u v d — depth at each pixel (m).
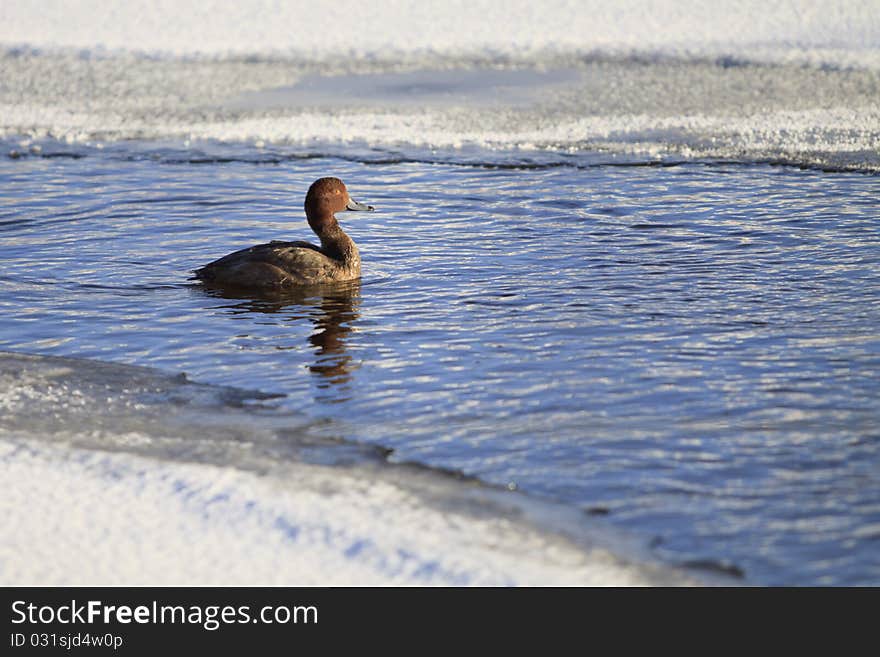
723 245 50.84
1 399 34.78
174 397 35.16
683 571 24.23
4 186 64.31
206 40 109.69
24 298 45.25
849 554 24.95
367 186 63.81
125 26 115.25
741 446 30.55
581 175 65.38
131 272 48.72
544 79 93.44
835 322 40.56
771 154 68.56
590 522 26.48
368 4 122.56
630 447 30.64
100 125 80.81
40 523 26.14
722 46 102.31
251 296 45.41
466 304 43.69
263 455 30.48
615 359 37.44
